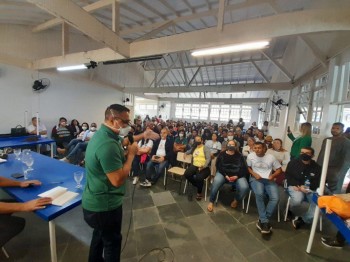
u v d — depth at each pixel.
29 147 3.82
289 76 5.57
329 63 3.27
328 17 2.04
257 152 2.63
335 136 2.39
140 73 9.86
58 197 1.37
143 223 2.19
